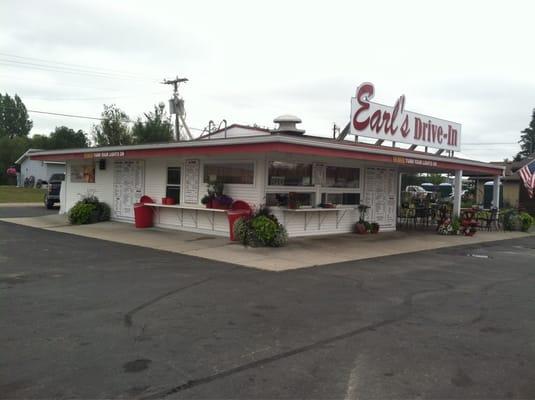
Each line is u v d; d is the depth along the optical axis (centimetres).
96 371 423
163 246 1184
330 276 876
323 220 1479
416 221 2166
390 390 399
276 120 1461
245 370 433
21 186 5378
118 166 1762
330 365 450
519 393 400
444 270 982
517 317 632
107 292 709
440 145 1902
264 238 1181
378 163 1617
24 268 878
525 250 1362
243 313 615
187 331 538
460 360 471
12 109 8388
